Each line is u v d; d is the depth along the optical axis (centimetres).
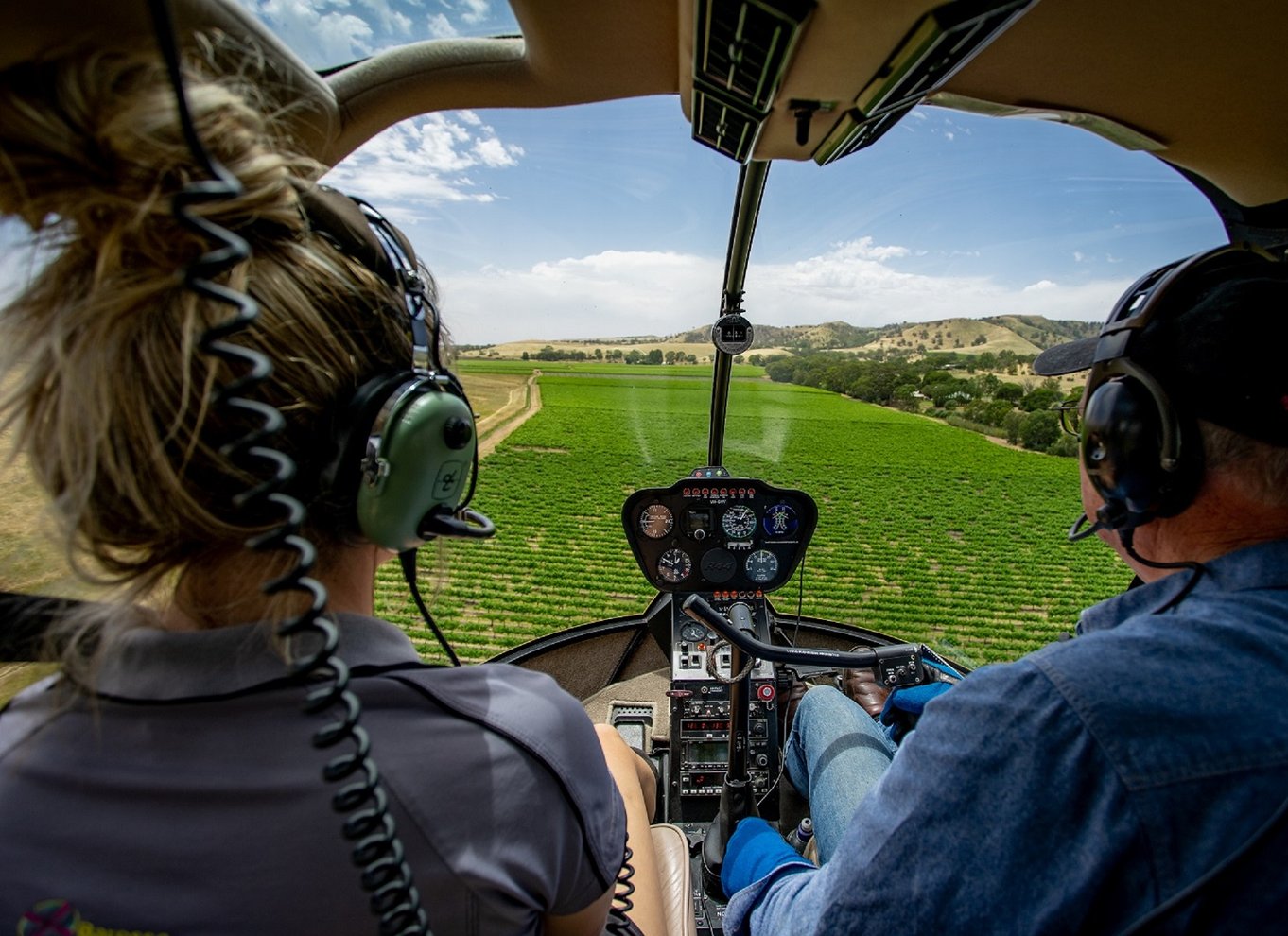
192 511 42
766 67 81
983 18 66
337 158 104
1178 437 63
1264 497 61
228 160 42
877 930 67
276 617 48
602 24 85
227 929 45
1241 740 54
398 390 50
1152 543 73
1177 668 58
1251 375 58
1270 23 81
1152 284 69
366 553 57
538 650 294
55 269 41
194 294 40
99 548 44
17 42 38
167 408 40
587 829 57
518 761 52
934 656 185
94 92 38
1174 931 55
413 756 49
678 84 104
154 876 45
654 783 146
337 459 48
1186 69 93
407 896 46
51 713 48
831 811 131
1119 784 56
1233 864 51
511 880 51
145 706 46
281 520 45
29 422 42
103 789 46
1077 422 86
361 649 52
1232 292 61
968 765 63
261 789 46
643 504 257
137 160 38
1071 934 58
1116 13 83
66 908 44
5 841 45
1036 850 59
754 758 234
